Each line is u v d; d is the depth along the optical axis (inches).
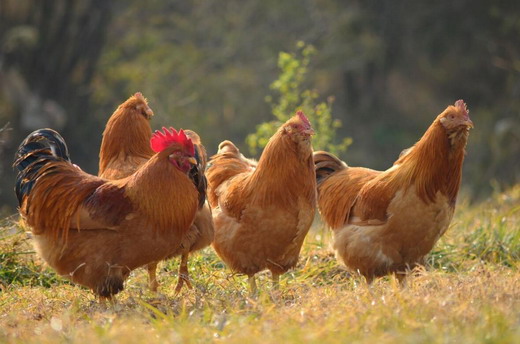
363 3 2053.4
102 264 433.4
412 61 2127.2
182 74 1879.9
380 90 2148.1
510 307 381.7
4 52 1806.1
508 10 1962.4
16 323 427.2
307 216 485.4
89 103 1931.6
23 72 1851.6
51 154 464.1
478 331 345.4
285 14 2027.6
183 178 440.5
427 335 338.6
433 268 542.3
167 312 429.1
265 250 490.0
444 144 461.1
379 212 477.1
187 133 503.2
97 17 1886.1
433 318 366.0
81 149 1910.7
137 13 2063.2
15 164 467.8
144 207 428.8
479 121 1934.1
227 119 1891.0
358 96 2154.3
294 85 927.7
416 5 2050.9
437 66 2096.5
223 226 498.0
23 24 1887.3
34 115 1702.8
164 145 440.5
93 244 431.8
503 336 338.0
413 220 469.1
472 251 611.8
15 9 1891.0
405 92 2198.6
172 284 528.1
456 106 464.8
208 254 588.1
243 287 514.9
